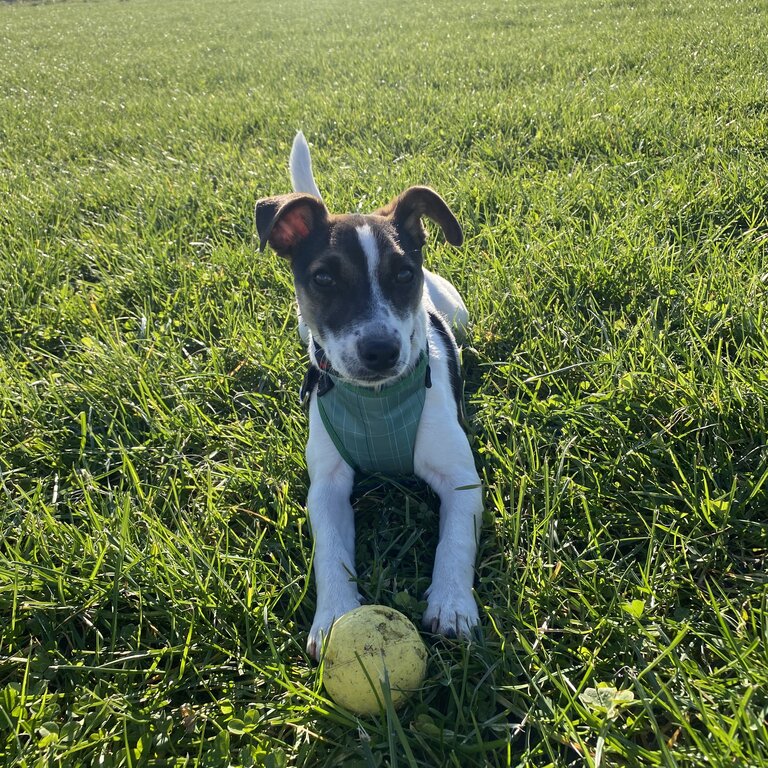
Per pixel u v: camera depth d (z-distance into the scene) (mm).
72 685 446
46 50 3926
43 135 1857
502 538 523
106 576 498
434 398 584
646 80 1646
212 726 421
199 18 5188
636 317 749
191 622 457
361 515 585
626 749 363
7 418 700
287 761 390
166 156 1537
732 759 335
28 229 1156
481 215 1039
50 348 854
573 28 2611
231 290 919
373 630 404
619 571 482
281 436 648
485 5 3986
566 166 1175
